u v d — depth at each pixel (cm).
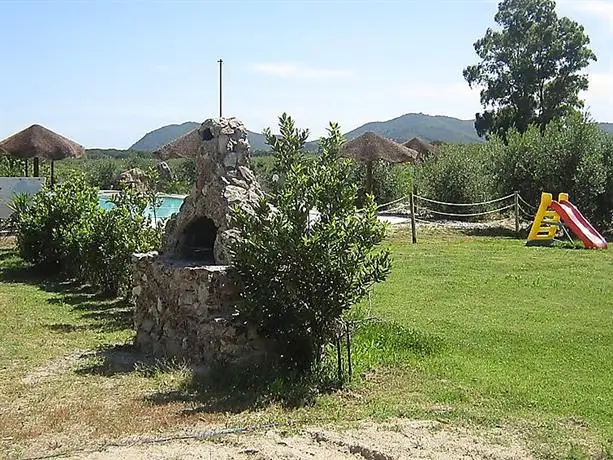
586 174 2342
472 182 2703
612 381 758
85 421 618
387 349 866
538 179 2456
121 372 791
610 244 2053
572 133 2414
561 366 818
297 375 741
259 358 767
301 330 750
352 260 723
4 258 1766
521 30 4781
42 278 1514
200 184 884
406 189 3075
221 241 837
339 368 738
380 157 2805
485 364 823
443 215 2738
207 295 789
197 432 583
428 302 1192
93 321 1085
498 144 2748
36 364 831
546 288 1320
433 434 571
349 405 669
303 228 723
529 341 933
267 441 551
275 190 768
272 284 740
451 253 1806
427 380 755
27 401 684
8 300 1238
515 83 4781
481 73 4925
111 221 1293
